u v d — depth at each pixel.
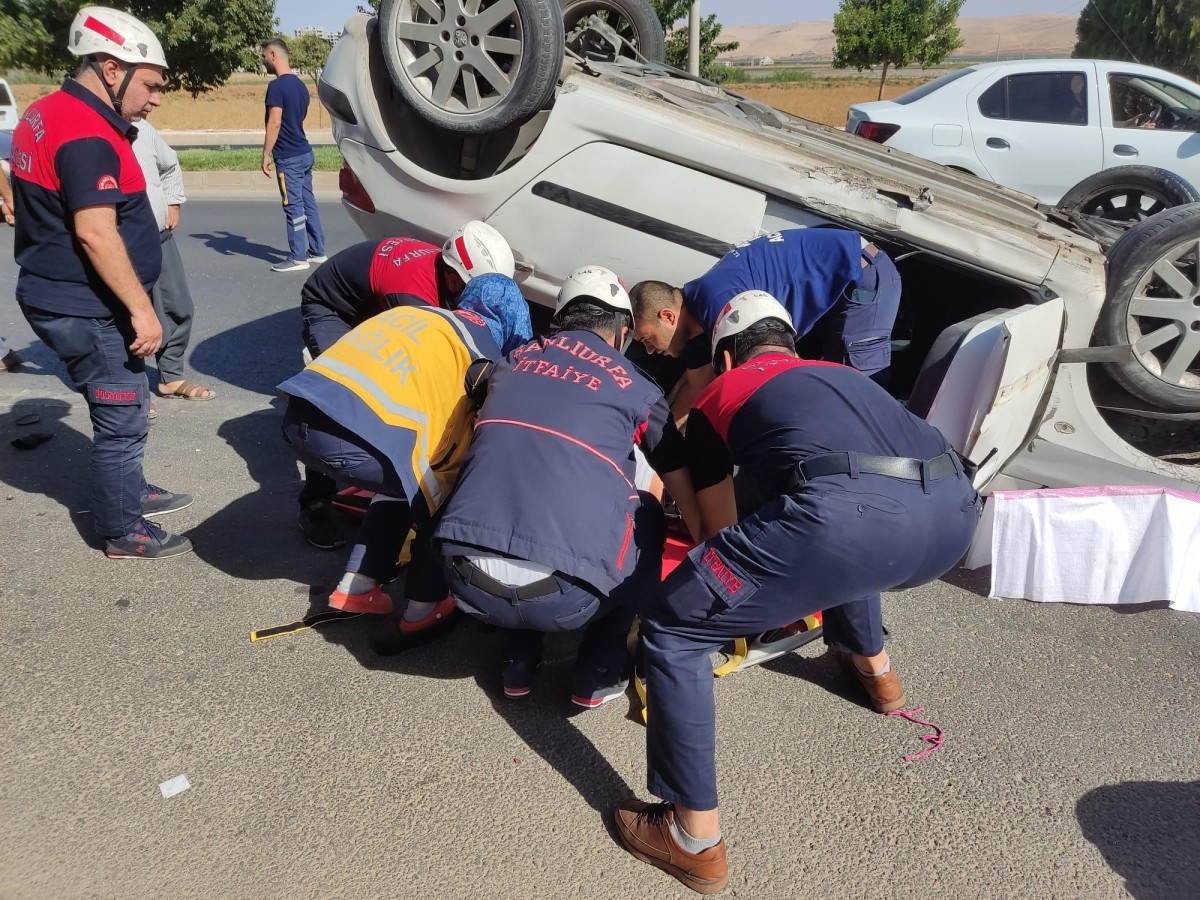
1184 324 3.74
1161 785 2.54
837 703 2.85
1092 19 17.33
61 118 2.86
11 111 14.89
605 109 3.81
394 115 4.13
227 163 14.80
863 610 2.67
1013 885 2.21
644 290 3.30
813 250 3.36
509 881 2.18
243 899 2.09
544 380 2.45
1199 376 3.96
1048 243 3.80
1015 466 3.64
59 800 2.33
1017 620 3.30
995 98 8.22
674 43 14.62
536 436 2.35
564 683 2.92
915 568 2.16
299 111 7.84
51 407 4.92
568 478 2.30
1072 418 3.88
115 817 2.29
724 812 2.40
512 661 2.74
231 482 4.11
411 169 4.09
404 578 3.45
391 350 2.76
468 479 2.38
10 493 3.91
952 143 8.20
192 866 2.17
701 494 2.48
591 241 3.98
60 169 2.85
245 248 9.19
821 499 2.05
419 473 2.72
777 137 3.99
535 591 2.32
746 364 2.40
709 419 2.37
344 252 3.71
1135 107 8.09
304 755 2.54
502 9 3.59
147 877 2.13
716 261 3.87
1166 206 6.12
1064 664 3.06
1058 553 3.35
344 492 3.74
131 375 3.23
